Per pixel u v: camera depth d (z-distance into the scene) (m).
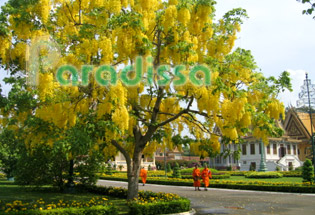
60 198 12.12
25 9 7.95
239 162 45.97
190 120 10.77
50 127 8.43
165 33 9.41
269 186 16.72
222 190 17.77
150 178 23.91
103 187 13.94
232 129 8.51
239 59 9.36
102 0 8.52
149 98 10.47
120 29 8.11
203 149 10.19
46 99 7.67
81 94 8.57
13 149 17.11
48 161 13.77
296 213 9.50
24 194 13.50
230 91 8.27
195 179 17.70
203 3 8.77
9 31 7.97
